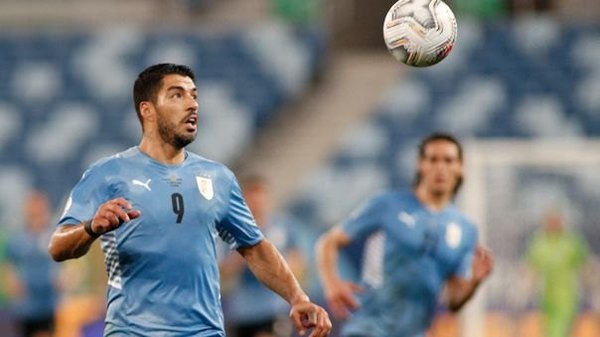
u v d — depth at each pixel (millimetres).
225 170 23188
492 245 43281
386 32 25484
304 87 79125
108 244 21922
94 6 84250
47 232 54844
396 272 32844
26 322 54594
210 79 79375
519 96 76375
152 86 22578
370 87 78250
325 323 22406
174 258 21812
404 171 73188
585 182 43625
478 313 42000
